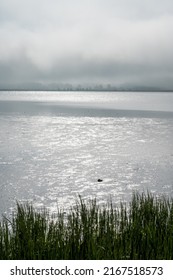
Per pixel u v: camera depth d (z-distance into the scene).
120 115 50.62
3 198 11.93
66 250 5.68
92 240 5.79
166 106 76.38
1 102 96.12
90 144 24.14
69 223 7.17
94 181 14.47
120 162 18.28
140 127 34.75
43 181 14.27
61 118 44.75
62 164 17.58
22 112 54.94
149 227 6.45
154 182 14.36
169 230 6.47
